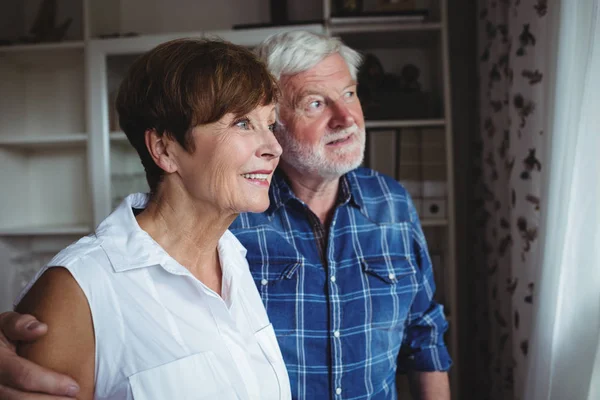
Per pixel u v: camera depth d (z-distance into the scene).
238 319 0.86
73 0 2.58
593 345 1.14
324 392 1.12
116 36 2.27
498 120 1.97
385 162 2.18
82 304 0.69
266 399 0.84
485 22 2.20
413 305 1.29
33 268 2.49
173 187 0.81
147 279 0.76
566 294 1.19
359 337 1.15
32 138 2.32
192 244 0.83
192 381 0.73
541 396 1.24
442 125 2.19
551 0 1.29
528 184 1.57
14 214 2.52
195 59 0.75
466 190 2.50
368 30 2.18
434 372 1.30
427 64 2.48
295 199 1.19
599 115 1.12
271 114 0.84
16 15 2.61
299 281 1.14
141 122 0.78
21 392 0.62
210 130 0.76
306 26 2.19
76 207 2.66
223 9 2.62
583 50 1.16
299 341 1.12
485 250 2.24
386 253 1.23
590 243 1.15
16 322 0.64
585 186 1.15
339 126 1.14
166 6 2.62
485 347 2.30
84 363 0.69
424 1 2.46
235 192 0.78
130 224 0.79
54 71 2.62
